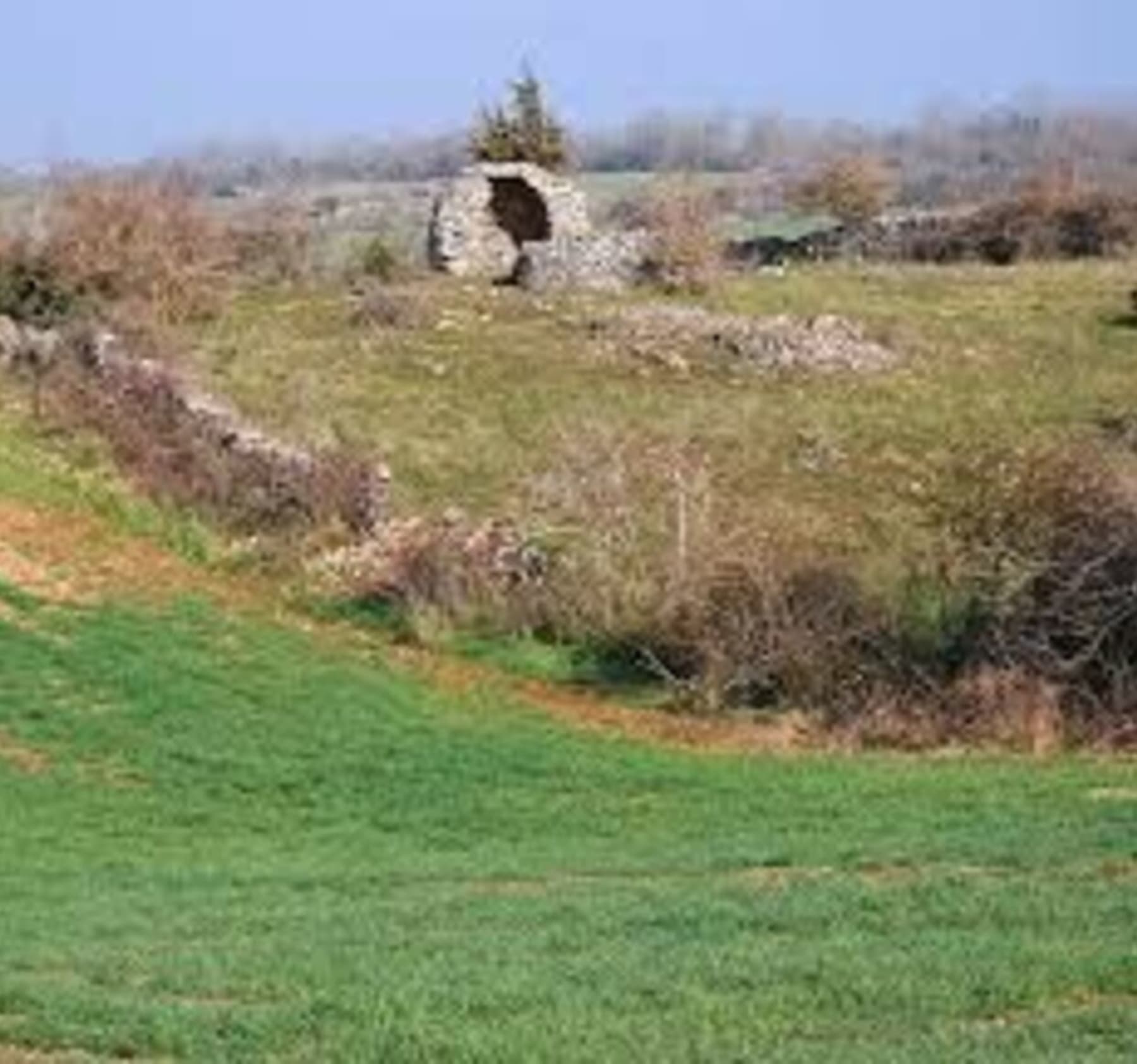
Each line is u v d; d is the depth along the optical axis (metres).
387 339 68.50
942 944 24.58
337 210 111.56
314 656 45.91
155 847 34.62
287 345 68.19
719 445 57.97
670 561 47.66
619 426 59.47
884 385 63.81
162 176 85.06
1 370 62.50
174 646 45.06
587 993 22.94
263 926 27.14
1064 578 44.09
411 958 24.80
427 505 53.62
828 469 56.25
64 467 55.31
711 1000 22.53
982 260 87.88
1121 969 23.23
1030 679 42.78
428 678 45.62
